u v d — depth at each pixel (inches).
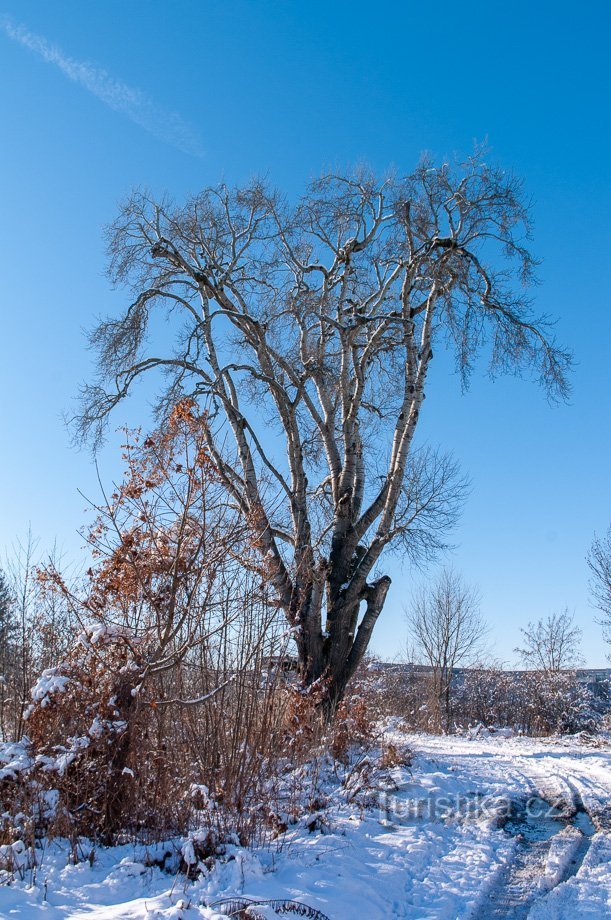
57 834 307.6
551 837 347.9
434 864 305.7
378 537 625.9
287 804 354.6
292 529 621.0
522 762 578.2
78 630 359.9
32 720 324.2
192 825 321.4
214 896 248.8
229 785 334.6
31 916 226.2
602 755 630.5
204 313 665.6
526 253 653.9
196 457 342.3
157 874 277.0
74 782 314.7
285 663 466.9
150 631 355.6
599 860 302.4
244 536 377.4
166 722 371.9
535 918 241.8
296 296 695.1
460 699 1401.3
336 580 624.7
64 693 319.0
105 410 635.5
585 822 374.3
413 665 1369.3
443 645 1339.8
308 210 684.1
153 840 311.4
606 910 244.2
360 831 339.0
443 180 649.0
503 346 661.9
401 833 342.0
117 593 348.2
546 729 1289.4
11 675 384.5
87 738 300.4
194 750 356.5
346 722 486.6
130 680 329.4
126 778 319.3
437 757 564.4
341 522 640.4
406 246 682.2
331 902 247.3
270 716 386.6
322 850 300.2
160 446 349.1
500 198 639.1
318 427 690.2
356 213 681.0
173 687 384.2
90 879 270.7
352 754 496.4
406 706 1248.8
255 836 315.6
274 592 398.0
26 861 282.2
